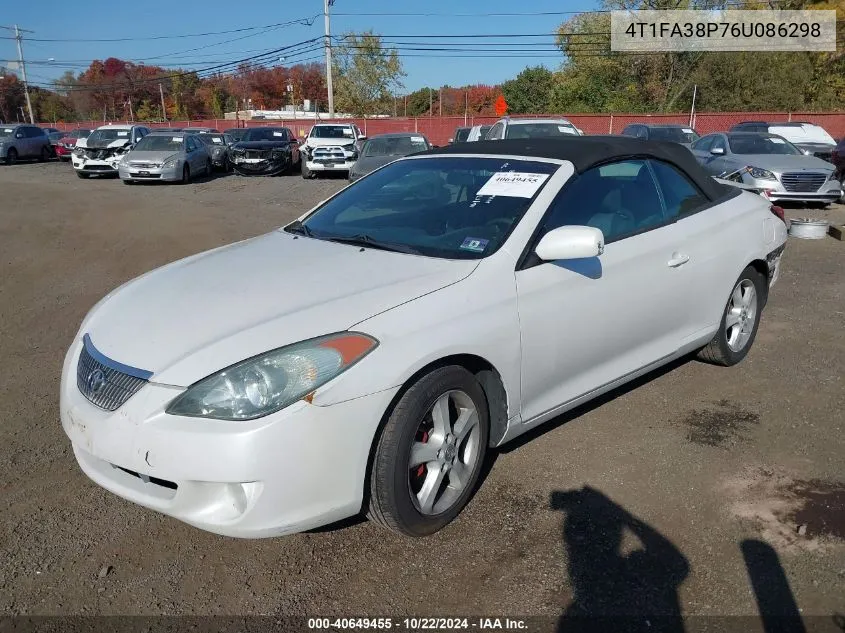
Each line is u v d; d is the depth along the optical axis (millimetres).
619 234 3742
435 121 37844
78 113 84562
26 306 6668
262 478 2479
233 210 13156
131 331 2873
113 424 2615
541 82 46406
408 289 2924
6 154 28266
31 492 3387
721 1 42156
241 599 2664
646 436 3840
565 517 3119
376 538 3020
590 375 3639
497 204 3502
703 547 2891
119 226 11000
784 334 5504
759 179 12500
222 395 2504
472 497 3281
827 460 3551
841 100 39719
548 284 3266
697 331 4320
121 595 2688
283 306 2840
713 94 41812
